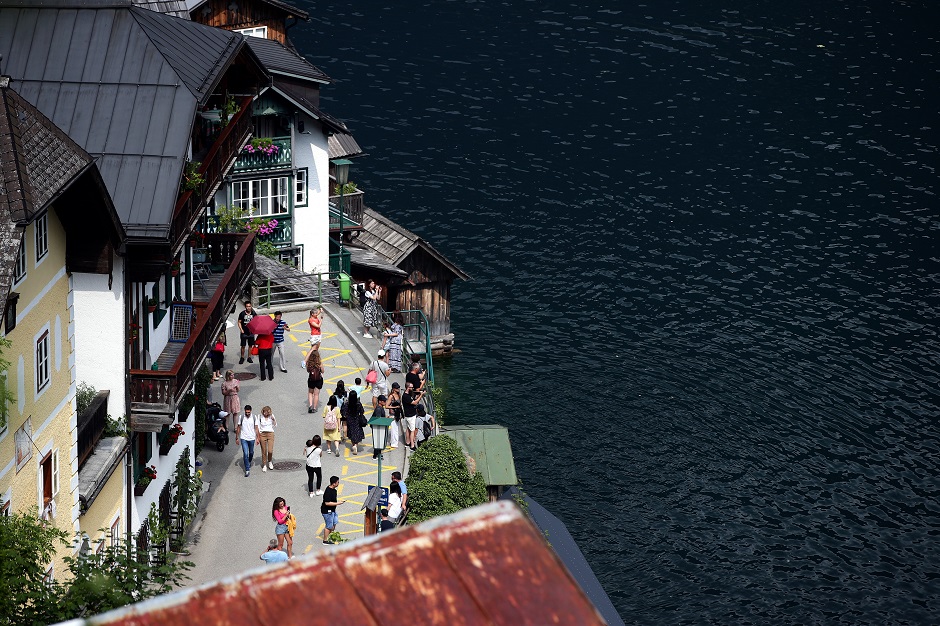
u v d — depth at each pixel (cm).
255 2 8075
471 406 7144
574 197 9500
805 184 9650
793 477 6531
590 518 6200
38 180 3105
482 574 1045
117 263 3931
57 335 3419
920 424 6969
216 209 7331
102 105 4153
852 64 11425
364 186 9612
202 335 4525
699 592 5709
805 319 7975
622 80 11200
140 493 4228
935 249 8825
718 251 8781
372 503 4559
